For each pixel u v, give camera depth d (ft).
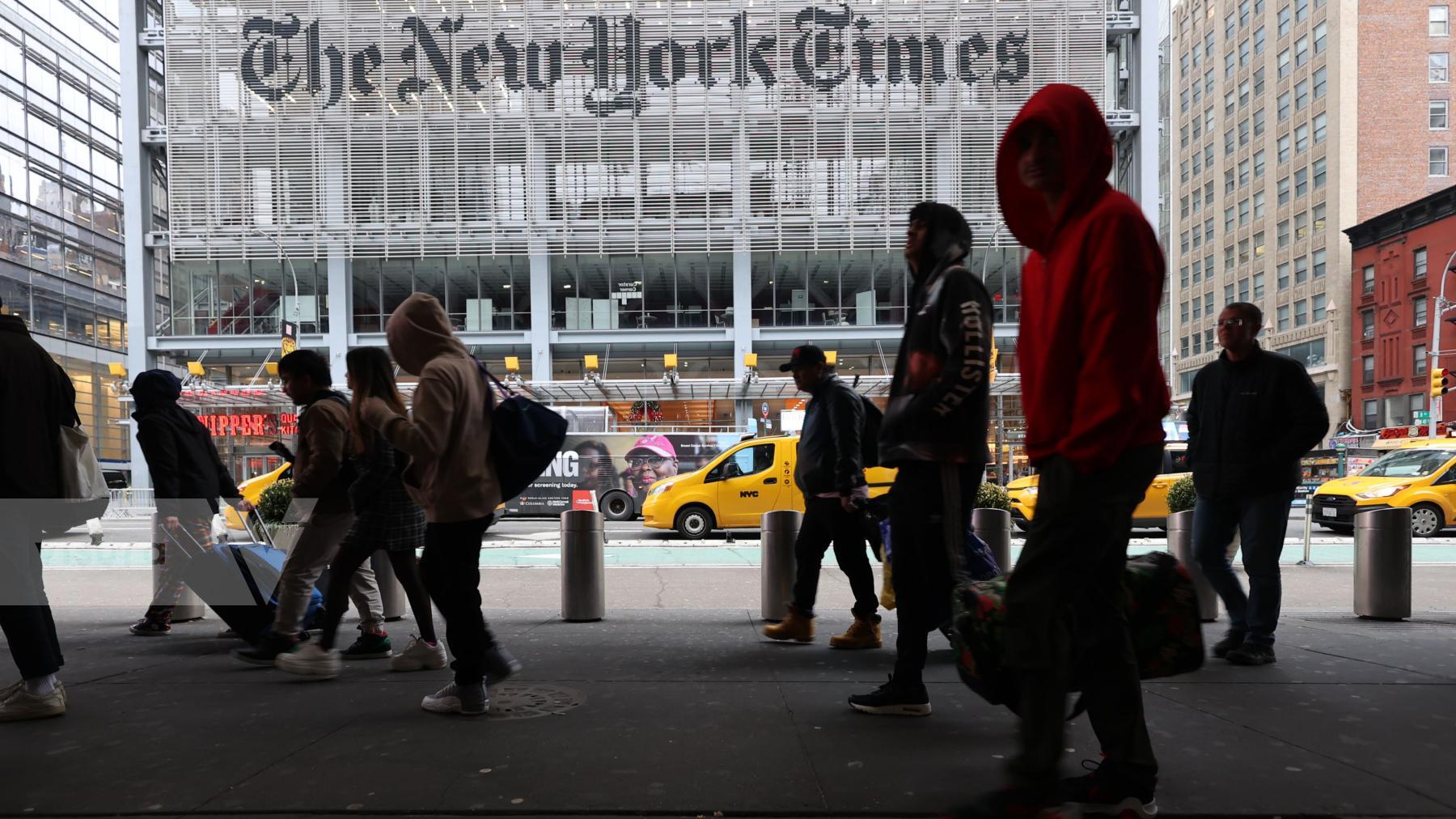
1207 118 234.79
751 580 30.76
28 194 133.18
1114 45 108.99
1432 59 184.24
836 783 8.94
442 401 10.89
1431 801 8.40
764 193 99.96
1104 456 6.70
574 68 100.32
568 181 101.24
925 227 11.21
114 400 152.76
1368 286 168.45
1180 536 20.51
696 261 106.73
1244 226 216.33
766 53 99.40
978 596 8.57
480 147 101.24
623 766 9.53
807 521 16.56
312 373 15.30
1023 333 7.84
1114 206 6.87
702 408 106.52
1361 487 50.21
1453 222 147.33
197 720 11.53
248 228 101.35
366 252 102.63
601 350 106.22
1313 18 191.93
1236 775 9.12
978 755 9.86
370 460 14.01
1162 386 7.12
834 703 12.27
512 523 69.67
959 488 10.88
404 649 15.05
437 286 105.60
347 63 100.58
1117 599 7.47
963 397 10.46
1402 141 183.21
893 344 104.88
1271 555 14.56
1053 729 7.04
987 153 98.37
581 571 20.26
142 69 108.88
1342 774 9.18
